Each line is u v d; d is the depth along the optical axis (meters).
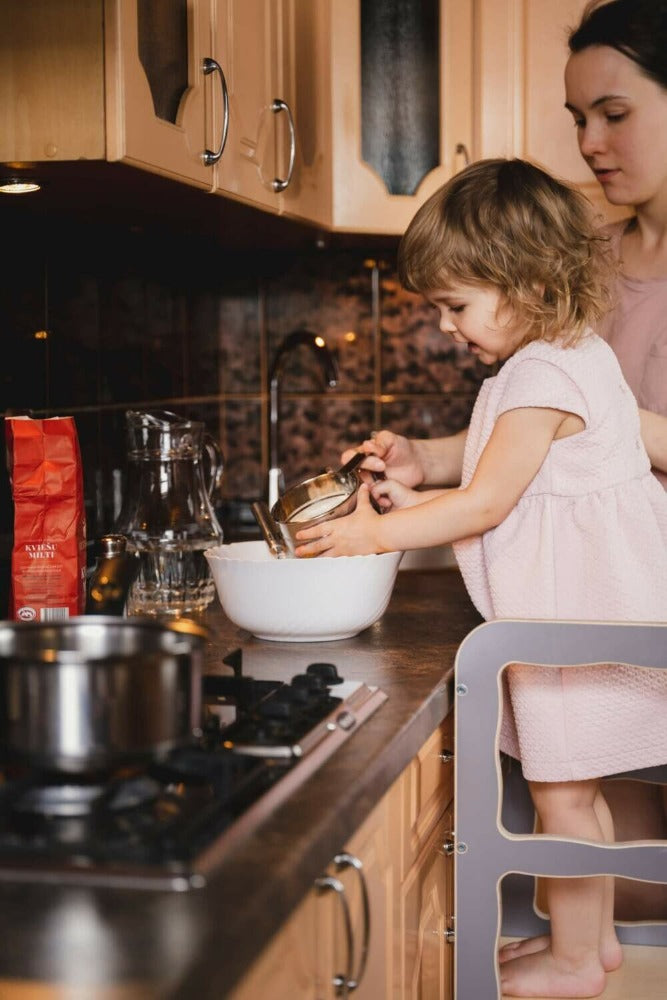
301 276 2.58
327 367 2.36
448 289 1.47
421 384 2.62
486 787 1.22
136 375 2.09
